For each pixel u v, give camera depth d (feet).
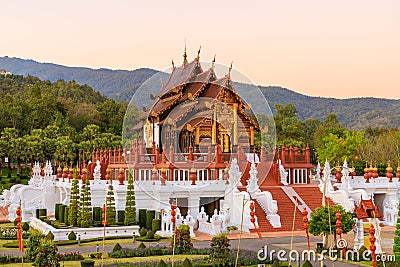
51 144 348.38
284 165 190.90
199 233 152.66
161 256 119.44
